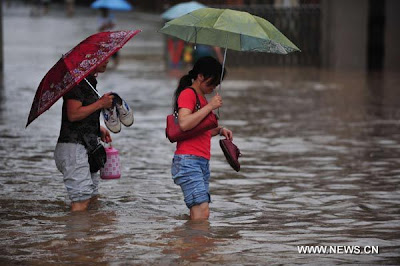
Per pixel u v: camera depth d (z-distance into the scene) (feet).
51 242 43.34
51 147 74.90
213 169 65.21
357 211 51.06
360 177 61.82
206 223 47.62
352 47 171.01
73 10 421.18
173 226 46.93
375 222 48.19
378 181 60.39
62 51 208.74
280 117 96.99
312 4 196.85
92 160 50.75
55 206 52.29
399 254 41.22
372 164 67.21
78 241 43.57
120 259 40.11
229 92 125.49
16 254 41.16
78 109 48.83
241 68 174.50
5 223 47.73
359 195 55.62
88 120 49.90
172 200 54.24
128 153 72.43
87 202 50.85
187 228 46.42
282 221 48.47
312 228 46.70
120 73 157.58
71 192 50.44
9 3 444.96
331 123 92.12
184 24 47.19
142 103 109.81
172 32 51.57
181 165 47.55
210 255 40.81
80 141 49.93
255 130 86.63
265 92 125.80
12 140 78.54
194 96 46.88
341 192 56.59
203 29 50.98
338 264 39.42
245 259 40.11
